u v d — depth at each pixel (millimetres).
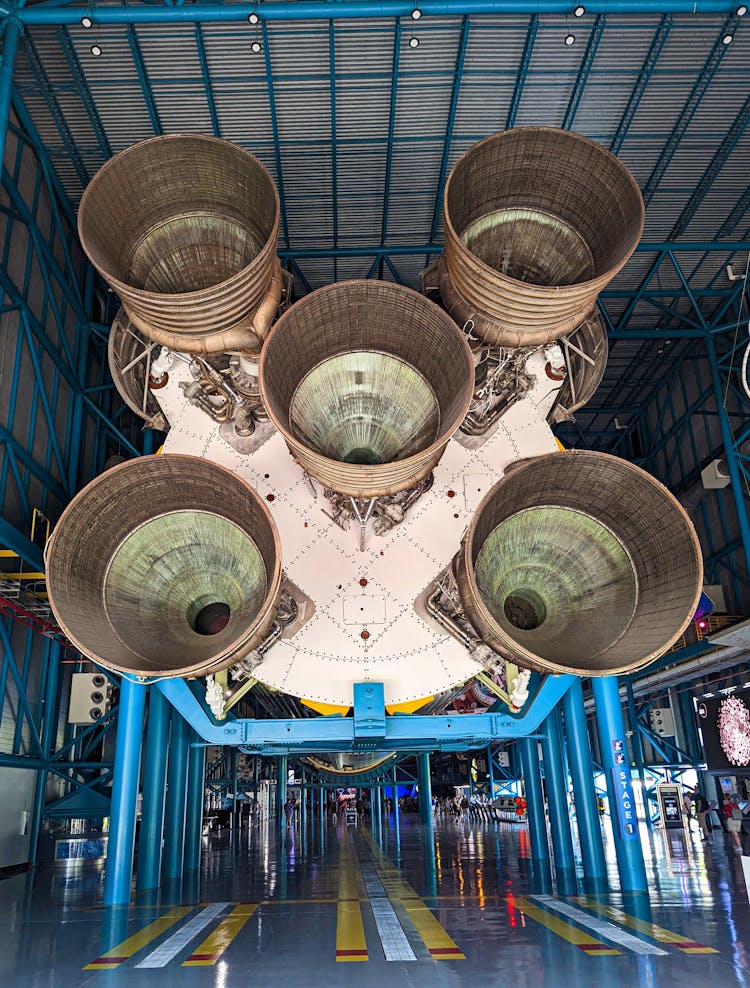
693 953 7684
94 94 17000
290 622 11195
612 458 9953
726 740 26219
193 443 11992
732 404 25938
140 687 12391
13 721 18516
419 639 11328
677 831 26891
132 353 12461
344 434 11141
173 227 11102
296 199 20172
